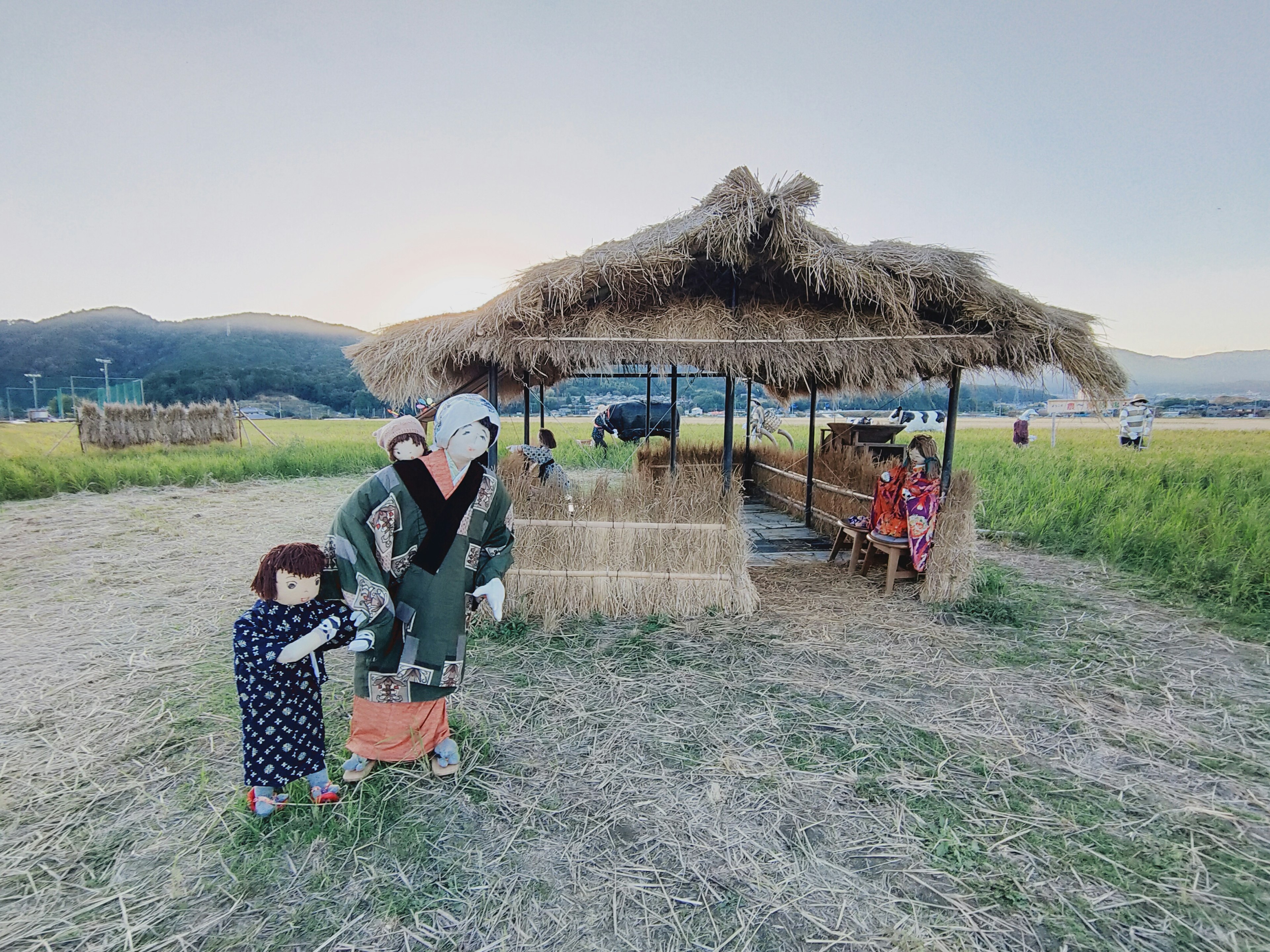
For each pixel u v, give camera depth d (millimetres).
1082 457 14477
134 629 4762
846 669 4074
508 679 3898
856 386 5824
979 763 3033
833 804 2717
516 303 4633
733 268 5211
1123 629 4820
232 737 3197
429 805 2672
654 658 4223
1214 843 2492
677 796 2764
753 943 2006
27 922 2037
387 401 5445
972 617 5016
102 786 2775
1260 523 6875
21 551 7184
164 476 12742
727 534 4965
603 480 5199
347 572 2492
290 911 2111
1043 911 2143
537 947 1984
